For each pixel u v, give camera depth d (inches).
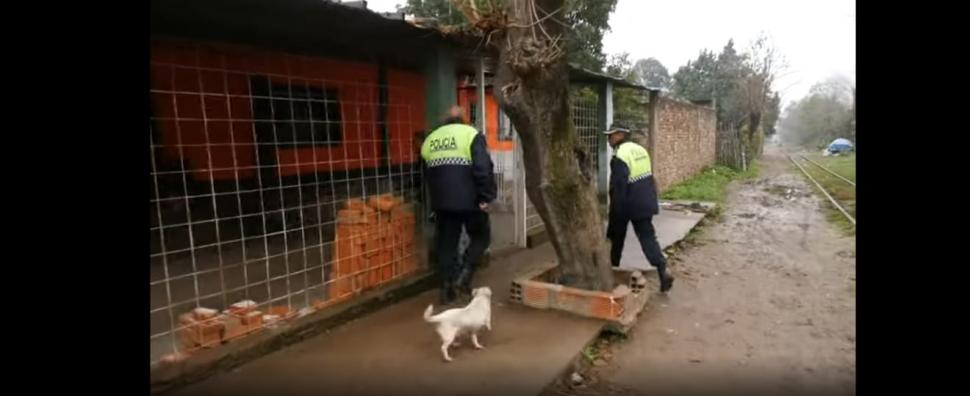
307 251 287.7
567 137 207.5
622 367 184.5
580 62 665.6
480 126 282.4
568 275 221.1
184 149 280.5
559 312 213.6
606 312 205.5
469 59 277.9
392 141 240.2
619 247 258.1
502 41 203.0
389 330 195.3
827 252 355.3
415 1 588.1
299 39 240.7
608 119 453.1
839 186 760.3
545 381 159.0
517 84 201.9
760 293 265.6
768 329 219.0
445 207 213.0
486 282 258.1
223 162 298.7
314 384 155.9
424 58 248.4
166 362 155.4
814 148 2148.1
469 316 176.2
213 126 280.4
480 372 163.9
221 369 161.8
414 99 249.4
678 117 698.8
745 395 164.7
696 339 208.5
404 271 239.5
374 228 224.2
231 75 254.7
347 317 201.6
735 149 1042.7
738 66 1461.6
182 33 217.9
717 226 451.2
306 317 191.6
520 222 331.6
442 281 222.5
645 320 226.7
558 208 213.8
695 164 824.9
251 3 183.0
